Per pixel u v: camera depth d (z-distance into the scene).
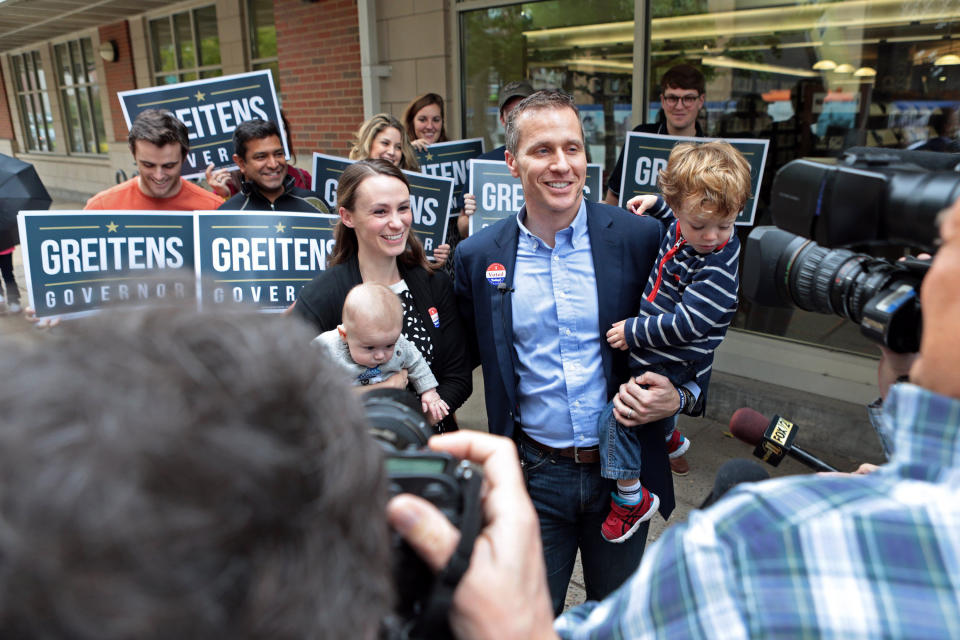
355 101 6.65
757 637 0.54
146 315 0.45
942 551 0.53
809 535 0.56
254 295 3.07
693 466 3.64
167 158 3.38
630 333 1.84
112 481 0.35
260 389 0.42
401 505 0.59
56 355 0.41
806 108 4.03
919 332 0.93
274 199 3.65
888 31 3.64
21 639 0.34
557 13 5.03
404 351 2.10
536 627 0.63
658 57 4.57
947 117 3.54
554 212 1.84
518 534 0.65
